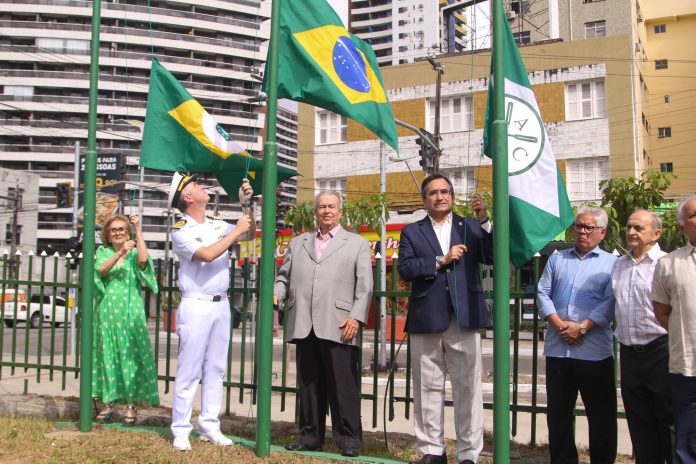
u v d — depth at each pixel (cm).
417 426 517
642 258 483
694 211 432
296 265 572
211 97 6234
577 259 520
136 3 6259
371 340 1884
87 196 617
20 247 4228
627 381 484
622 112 2425
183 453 533
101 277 644
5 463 509
